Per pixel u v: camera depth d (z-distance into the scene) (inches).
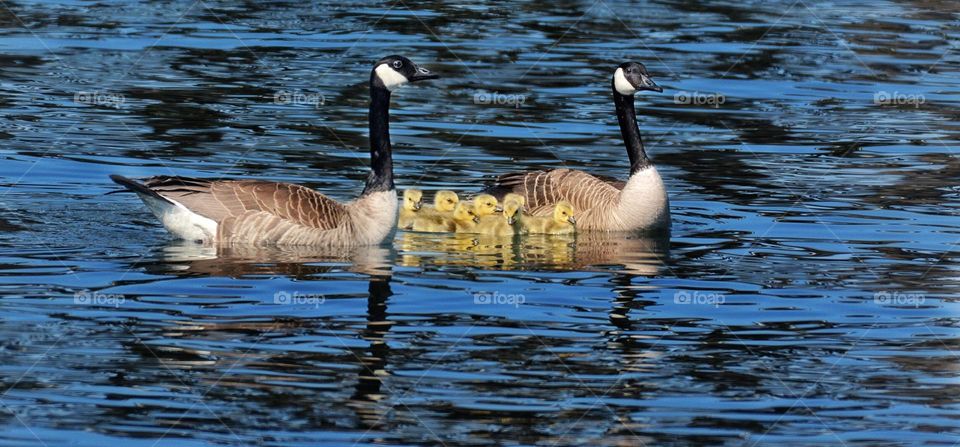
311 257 661.3
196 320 556.7
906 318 589.0
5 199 754.8
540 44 1269.7
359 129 968.9
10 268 618.8
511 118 1017.5
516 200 726.5
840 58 1248.8
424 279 632.4
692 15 1422.2
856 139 984.3
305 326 554.3
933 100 1107.9
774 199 823.1
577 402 484.4
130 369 502.9
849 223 765.3
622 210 745.6
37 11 1343.5
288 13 1376.7
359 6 1425.9
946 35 1352.1
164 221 676.1
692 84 1143.0
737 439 455.8
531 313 583.5
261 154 885.8
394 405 475.8
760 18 1419.8
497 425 462.6
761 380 511.2
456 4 1445.6
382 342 538.9
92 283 600.4
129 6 1391.5
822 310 598.5
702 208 802.8
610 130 994.1
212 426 455.5
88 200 764.0
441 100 1067.9
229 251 663.1
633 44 1279.5
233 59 1174.3
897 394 500.4
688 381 509.0
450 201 752.3
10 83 1056.2
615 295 614.2
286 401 477.7
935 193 837.8
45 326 542.6
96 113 976.9
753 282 641.6
